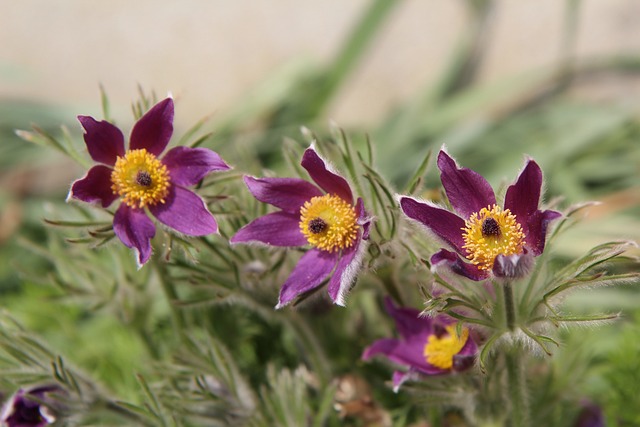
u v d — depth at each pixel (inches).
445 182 28.5
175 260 30.9
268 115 49.5
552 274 29.0
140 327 33.8
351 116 50.1
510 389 29.9
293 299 29.2
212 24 51.3
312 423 32.5
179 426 31.5
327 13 50.7
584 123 46.2
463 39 49.4
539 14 48.7
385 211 29.3
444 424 32.7
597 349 35.9
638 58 47.1
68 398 30.7
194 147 30.1
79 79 51.9
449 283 28.7
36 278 34.1
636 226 41.4
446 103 48.2
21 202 49.1
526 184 28.1
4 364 31.7
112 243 30.1
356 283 29.4
